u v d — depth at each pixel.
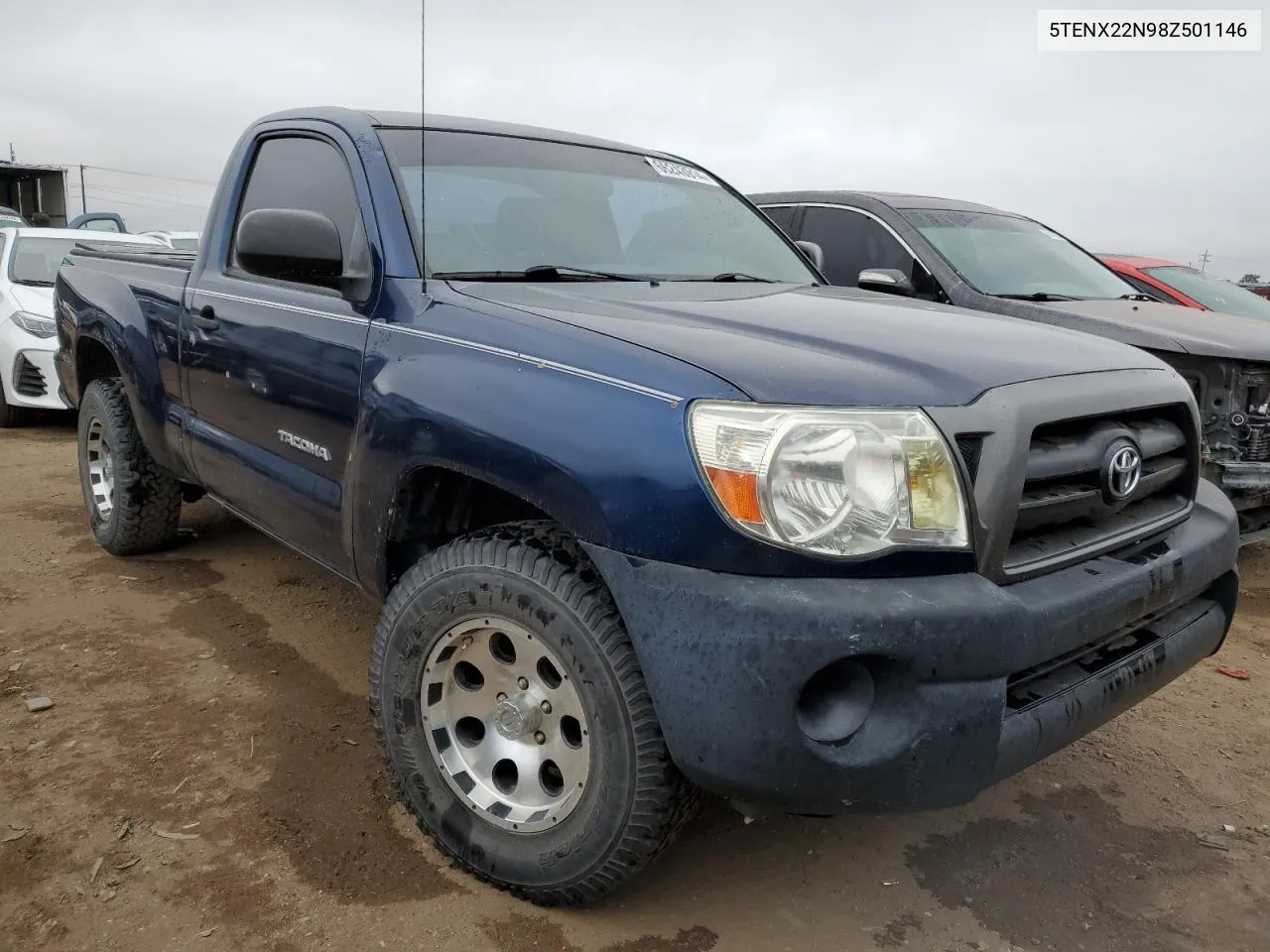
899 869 2.45
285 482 2.91
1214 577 2.43
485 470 2.08
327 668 3.39
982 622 1.76
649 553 1.81
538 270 2.72
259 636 3.63
